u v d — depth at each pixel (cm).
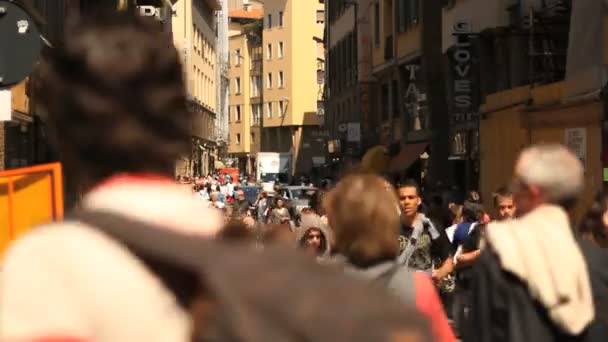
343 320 145
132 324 159
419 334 147
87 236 163
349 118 5609
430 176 3497
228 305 149
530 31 2386
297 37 10825
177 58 192
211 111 9344
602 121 1596
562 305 458
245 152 11869
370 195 442
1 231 520
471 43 2884
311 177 8425
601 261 485
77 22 192
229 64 12219
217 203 2788
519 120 2014
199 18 8494
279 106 11044
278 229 718
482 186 2355
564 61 2350
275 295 148
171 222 176
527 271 458
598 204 649
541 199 484
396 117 4397
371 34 4853
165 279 162
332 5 6412
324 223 791
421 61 3684
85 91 184
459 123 2872
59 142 189
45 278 161
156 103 186
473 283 486
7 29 768
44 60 192
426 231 843
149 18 194
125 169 186
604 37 1638
